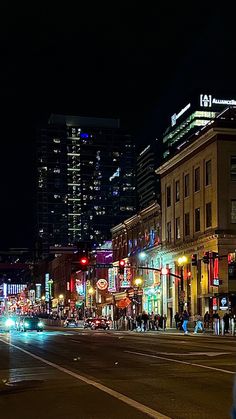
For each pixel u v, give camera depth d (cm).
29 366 1936
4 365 1984
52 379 1552
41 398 1232
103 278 10075
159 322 6031
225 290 5506
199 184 6269
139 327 6066
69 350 2731
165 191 7325
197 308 6075
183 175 6738
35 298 18475
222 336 4172
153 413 1027
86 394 1273
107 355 2352
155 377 1538
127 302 8012
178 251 6719
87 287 11162
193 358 2083
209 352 2367
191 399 1173
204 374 1576
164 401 1155
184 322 4847
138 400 1175
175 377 1525
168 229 7206
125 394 1258
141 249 8194
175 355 2236
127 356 2267
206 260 5259
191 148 6400
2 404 1163
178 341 3384
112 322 7819
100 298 10350
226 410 1050
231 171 5816
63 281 13875
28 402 1184
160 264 7356
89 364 1969
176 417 987
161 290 7244
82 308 11519
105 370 1753
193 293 6175
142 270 8106
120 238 9375
